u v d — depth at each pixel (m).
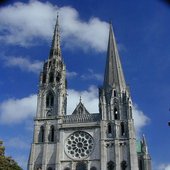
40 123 99.00
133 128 93.94
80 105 105.94
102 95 102.00
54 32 124.75
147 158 103.44
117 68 110.19
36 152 94.19
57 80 107.75
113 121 96.31
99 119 97.06
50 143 94.88
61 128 96.31
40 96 104.56
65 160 91.38
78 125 96.25
